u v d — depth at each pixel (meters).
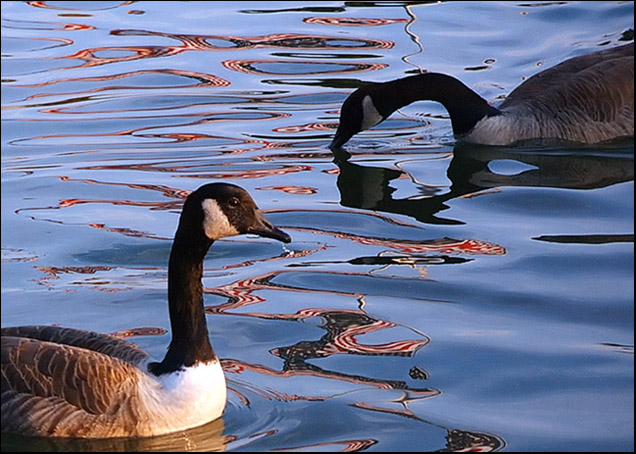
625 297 12.22
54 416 9.03
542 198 15.25
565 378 10.45
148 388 9.27
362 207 15.12
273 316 11.79
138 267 13.13
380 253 13.57
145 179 16.27
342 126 17.95
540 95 18.22
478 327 11.55
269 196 15.55
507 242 13.82
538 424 9.57
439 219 14.65
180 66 22.59
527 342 11.20
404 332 11.41
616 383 10.34
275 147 17.81
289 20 26.11
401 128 19.19
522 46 23.41
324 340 11.22
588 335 11.38
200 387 9.39
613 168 16.41
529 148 17.55
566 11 25.55
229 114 19.62
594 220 14.46
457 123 18.00
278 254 13.67
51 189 15.87
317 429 9.42
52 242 13.90
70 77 21.88
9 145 17.98
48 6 27.62
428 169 16.67
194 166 16.84
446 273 12.92
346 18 26.22
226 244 14.12
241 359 10.80
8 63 22.77
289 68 22.41
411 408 9.82
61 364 9.12
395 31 24.95
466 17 25.92
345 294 12.38
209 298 12.31
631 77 17.91
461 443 9.20
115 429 9.13
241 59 23.02
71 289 12.44
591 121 17.67
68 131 18.72
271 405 9.85
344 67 22.34
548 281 12.66
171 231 14.23
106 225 14.46
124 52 23.62
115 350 9.55
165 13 26.86
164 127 18.91
